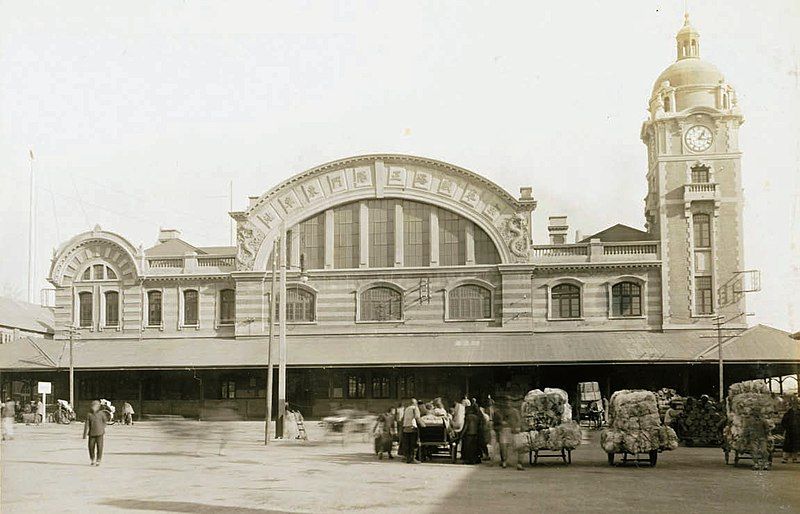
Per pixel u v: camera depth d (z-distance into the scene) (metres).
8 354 67.31
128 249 69.44
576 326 63.78
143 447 40.66
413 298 65.38
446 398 63.59
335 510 20.17
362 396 64.75
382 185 66.81
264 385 66.44
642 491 23.22
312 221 67.88
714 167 63.50
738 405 29.61
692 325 62.47
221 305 68.50
